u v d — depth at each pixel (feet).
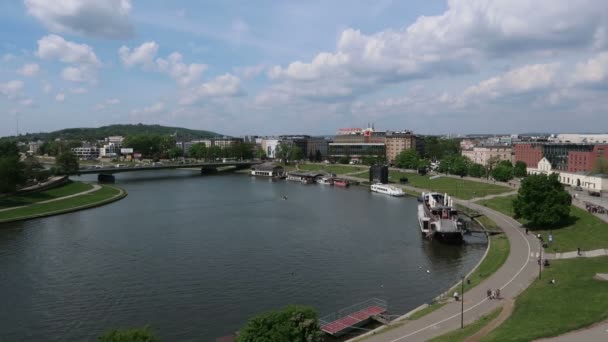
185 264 368.68
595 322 204.03
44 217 572.10
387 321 252.42
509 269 313.32
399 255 394.73
